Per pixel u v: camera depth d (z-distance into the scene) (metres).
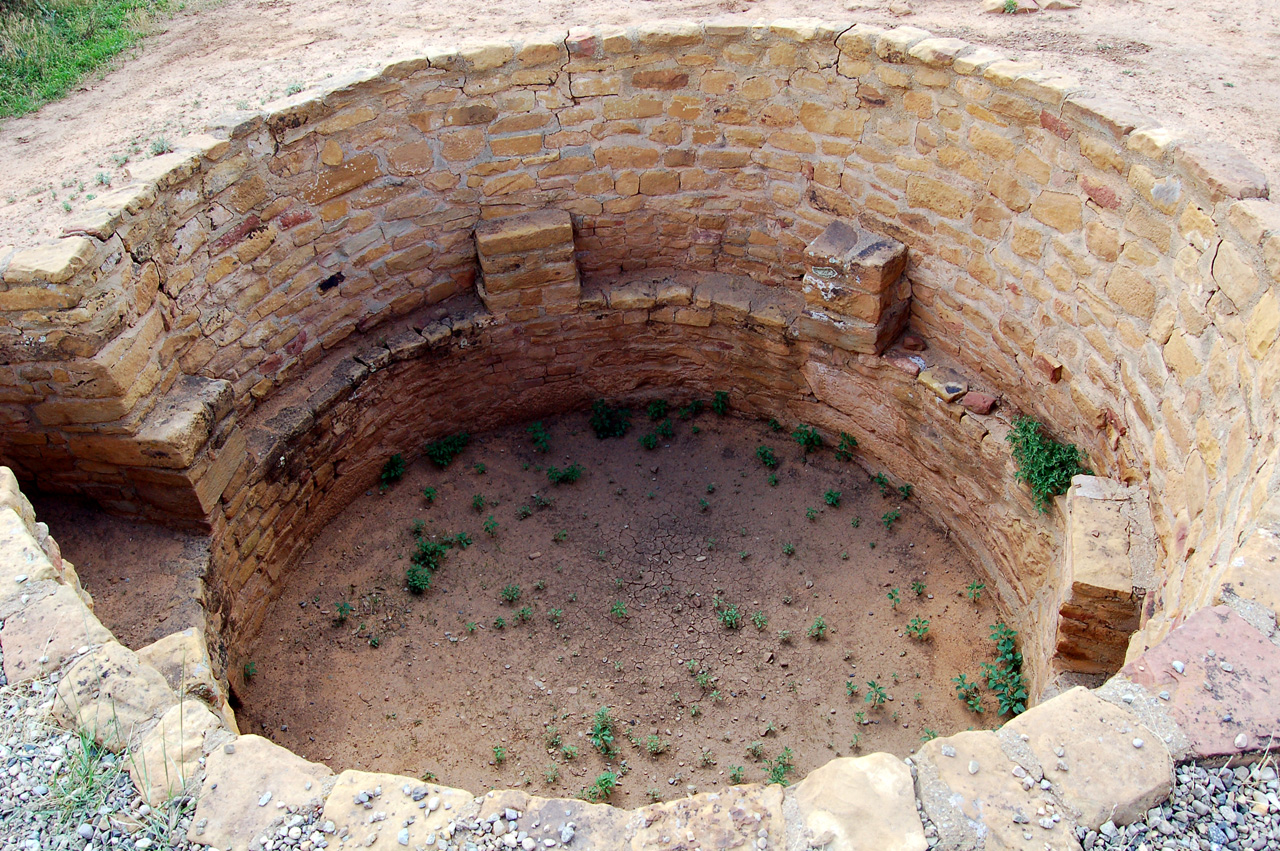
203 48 8.81
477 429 9.41
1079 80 7.17
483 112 7.77
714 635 7.63
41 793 3.66
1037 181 6.42
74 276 5.46
